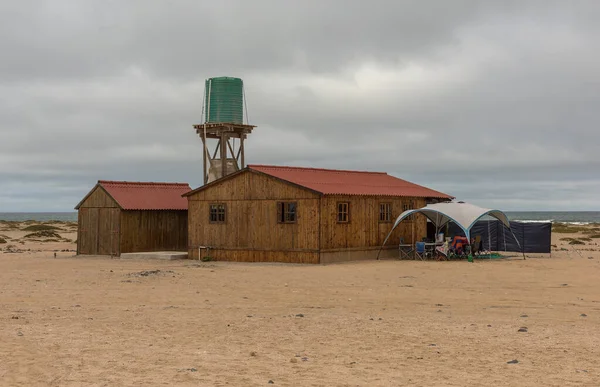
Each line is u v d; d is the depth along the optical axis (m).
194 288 21.73
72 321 15.06
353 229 32.62
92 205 38.25
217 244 34.34
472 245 34.00
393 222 35.12
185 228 39.62
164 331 13.74
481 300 18.69
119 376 9.89
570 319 15.27
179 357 11.21
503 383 9.47
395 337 12.98
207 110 39.34
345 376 9.90
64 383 9.49
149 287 22.02
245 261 33.19
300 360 10.98
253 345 12.26
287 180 31.77
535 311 16.56
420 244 33.50
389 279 24.19
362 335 13.20
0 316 15.81
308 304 17.97
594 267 28.62
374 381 9.60
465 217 32.31
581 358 11.06
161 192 39.88
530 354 11.38
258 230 32.81
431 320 15.09
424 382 9.54
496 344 12.25
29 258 36.47
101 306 17.59
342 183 34.78
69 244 53.78
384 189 35.91
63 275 25.98
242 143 39.81
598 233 69.12
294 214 31.66
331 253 31.31
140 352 11.62
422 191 38.38
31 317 15.69
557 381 9.55
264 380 9.65
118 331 13.73
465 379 9.71
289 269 28.20
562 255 36.69
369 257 33.47
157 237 38.41
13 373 10.06
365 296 19.62
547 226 36.59
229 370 10.27
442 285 22.34
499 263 30.78
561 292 20.44
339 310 16.81
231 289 21.45
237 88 39.41
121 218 36.84
